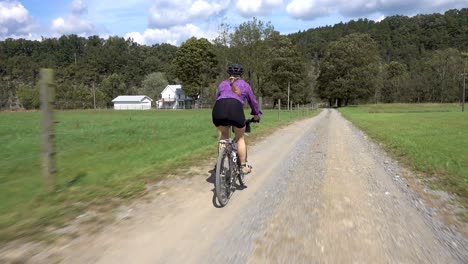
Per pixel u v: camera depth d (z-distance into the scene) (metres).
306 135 17.36
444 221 5.01
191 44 93.81
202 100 97.19
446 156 10.49
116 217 4.96
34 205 5.47
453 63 117.56
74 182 7.13
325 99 110.00
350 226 4.73
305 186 6.89
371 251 3.96
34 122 28.61
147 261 3.64
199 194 6.18
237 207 5.49
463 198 6.22
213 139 14.72
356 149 12.51
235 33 68.38
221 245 4.06
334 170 8.54
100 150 11.76
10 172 8.15
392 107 87.81
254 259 3.72
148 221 4.81
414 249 4.03
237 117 5.58
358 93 96.81
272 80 85.31
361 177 7.80
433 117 40.84
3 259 3.60
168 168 8.38
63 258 3.66
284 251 3.92
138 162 9.57
